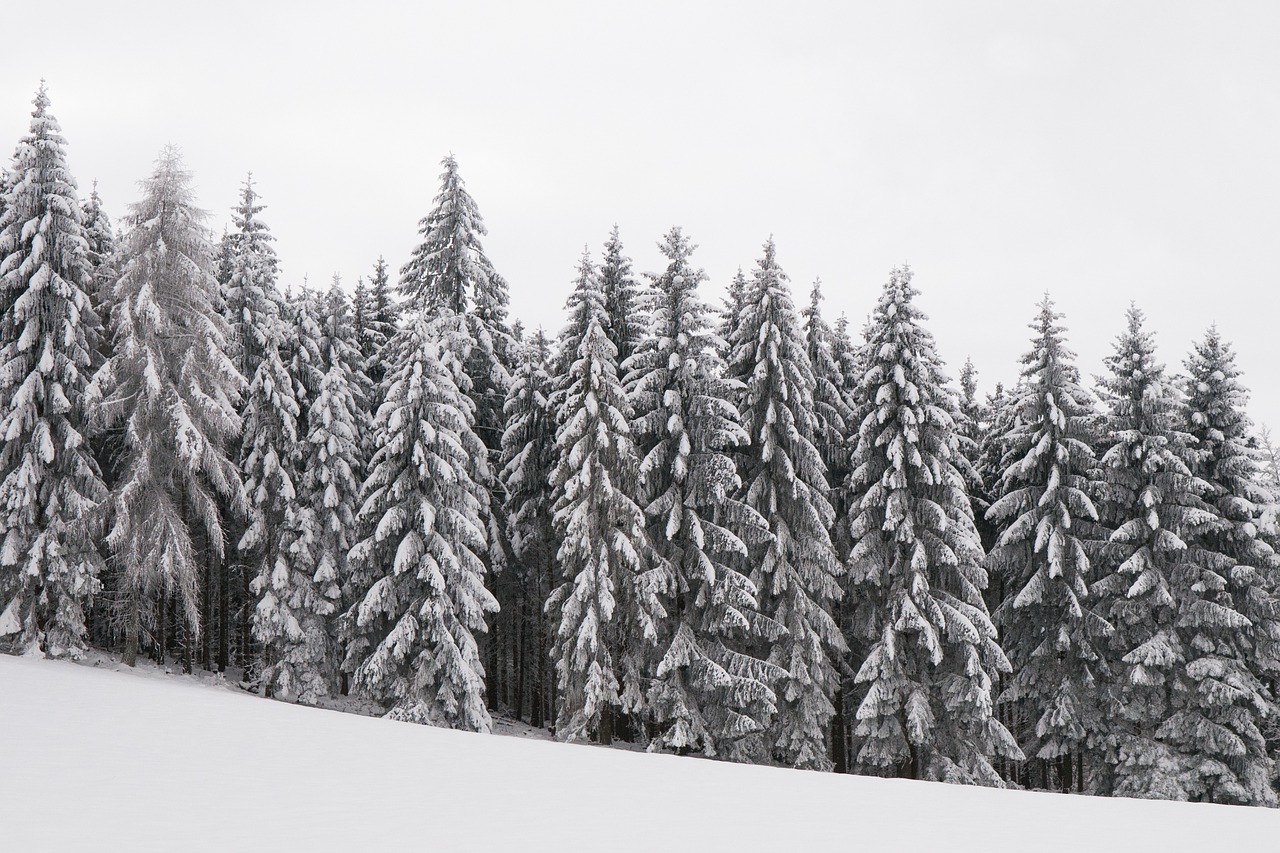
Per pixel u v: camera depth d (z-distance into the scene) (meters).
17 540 23.11
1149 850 10.10
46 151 24.98
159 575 24.80
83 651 24.48
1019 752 24.67
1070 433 27.64
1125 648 26.97
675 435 25.16
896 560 25.58
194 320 25.41
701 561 23.94
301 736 16.31
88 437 25.61
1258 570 27.23
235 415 25.53
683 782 13.91
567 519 25.14
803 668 24.20
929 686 25.44
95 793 10.55
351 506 27.80
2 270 24.03
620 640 24.52
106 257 26.77
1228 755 24.98
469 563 25.14
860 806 12.38
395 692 24.28
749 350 26.88
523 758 15.65
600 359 24.69
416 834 9.29
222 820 9.54
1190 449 27.59
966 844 10.05
